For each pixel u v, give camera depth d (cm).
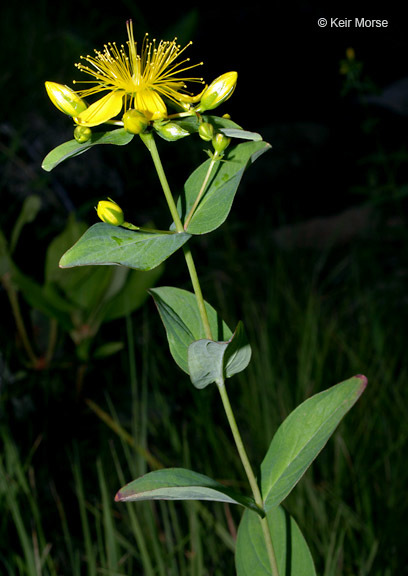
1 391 35
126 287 33
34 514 29
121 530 31
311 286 46
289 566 22
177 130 19
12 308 38
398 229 52
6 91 50
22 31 63
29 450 34
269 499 20
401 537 29
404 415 34
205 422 33
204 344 19
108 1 83
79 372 35
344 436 32
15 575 29
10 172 43
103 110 20
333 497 30
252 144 20
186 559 29
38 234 42
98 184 47
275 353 39
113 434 35
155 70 20
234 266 50
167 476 20
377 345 39
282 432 21
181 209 20
